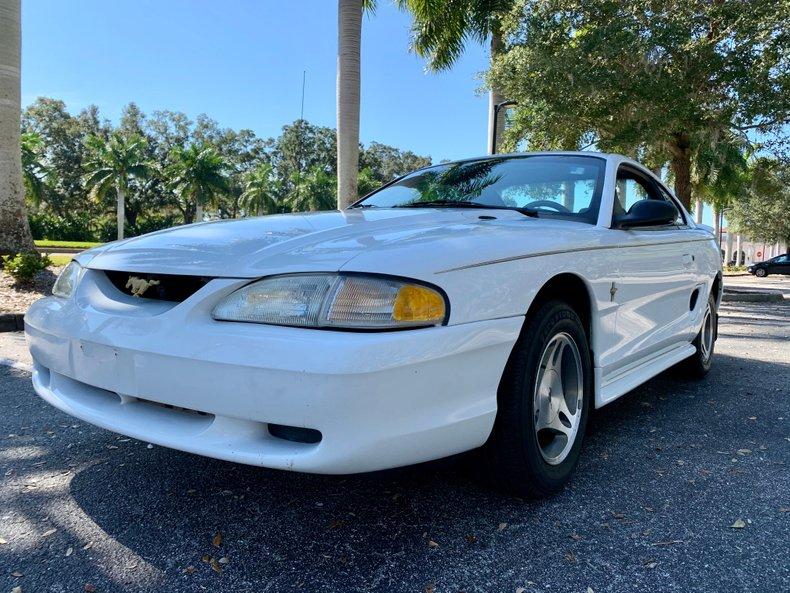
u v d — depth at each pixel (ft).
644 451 9.50
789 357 17.65
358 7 34.37
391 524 6.99
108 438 9.86
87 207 187.93
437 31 46.83
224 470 8.54
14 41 29.58
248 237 7.02
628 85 38.06
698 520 7.16
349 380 5.44
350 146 34.71
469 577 5.94
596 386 8.77
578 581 5.89
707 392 13.26
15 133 29.94
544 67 38.37
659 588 5.79
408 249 6.21
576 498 7.73
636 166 11.56
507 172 10.96
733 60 37.99
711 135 40.11
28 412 11.16
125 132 188.34
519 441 7.07
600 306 8.60
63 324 7.16
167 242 7.22
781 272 108.58
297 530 6.86
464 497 7.70
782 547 6.55
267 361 5.61
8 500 7.61
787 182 56.85
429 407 6.00
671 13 38.68
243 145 219.82
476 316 6.34
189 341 6.01
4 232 29.73
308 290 5.84
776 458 9.21
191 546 6.51
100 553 6.37
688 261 12.17
